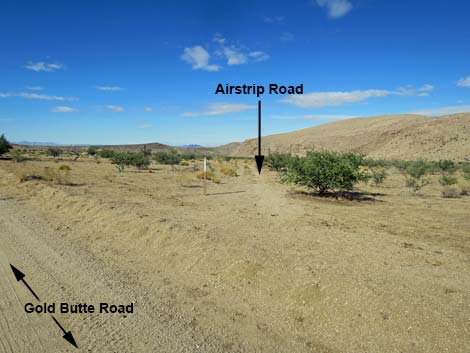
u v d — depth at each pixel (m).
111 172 34.56
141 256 7.27
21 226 9.70
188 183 24.89
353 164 17.72
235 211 12.66
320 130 169.38
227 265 6.17
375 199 17.30
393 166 48.59
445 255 7.17
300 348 3.99
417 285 5.21
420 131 101.06
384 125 133.12
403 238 8.79
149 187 21.03
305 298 4.92
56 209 12.26
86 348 3.92
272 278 5.54
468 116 100.19
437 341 3.85
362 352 3.85
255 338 4.18
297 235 8.78
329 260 6.41
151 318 4.62
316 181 17.88
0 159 52.81
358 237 8.73
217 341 4.10
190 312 4.81
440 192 20.95
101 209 10.91
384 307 4.46
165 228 8.23
